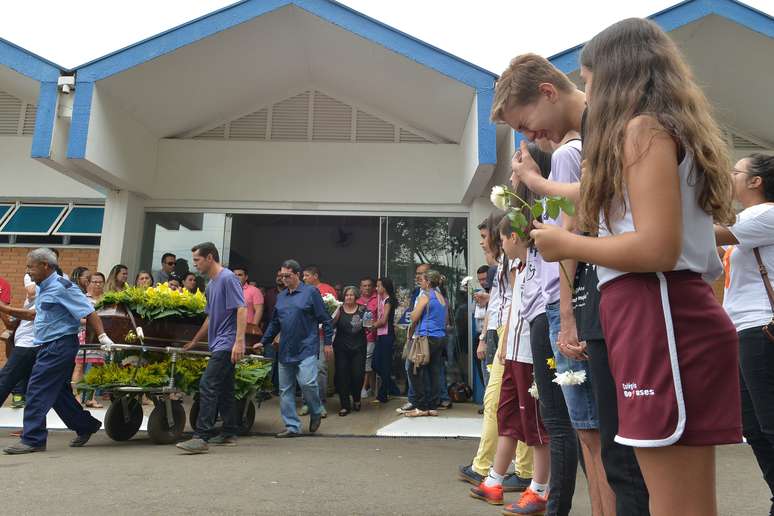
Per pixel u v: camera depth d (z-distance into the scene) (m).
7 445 5.29
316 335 6.32
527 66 2.11
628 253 1.25
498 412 3.47
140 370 5.45
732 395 1.25
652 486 1.26
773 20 6.92
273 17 7.76
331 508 3.21
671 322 1.25
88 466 4.28
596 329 1.64
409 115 9.09
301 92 9.51
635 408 1.27
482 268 7.54
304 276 8.11
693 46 7.41
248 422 6.19
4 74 8.86
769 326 2.68
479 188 8.28
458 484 3.90
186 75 8.14
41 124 7.33
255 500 3.34
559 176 2.06
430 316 7.23
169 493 3.46
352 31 7.52
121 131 8.19
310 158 9.34
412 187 9.23
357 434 6.22
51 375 5.04
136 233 9.06
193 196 9.21
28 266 5.14
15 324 6.58
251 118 9.48
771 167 2.91
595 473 2.15
